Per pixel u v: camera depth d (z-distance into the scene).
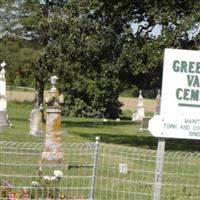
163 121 18.53
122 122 92.94
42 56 75.12
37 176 22.92
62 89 102.06
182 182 27.36
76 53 55.06
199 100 18.55
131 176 28.05
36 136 51.03
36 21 78.50
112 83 58.25
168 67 18.55
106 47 52.84
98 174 27.91
